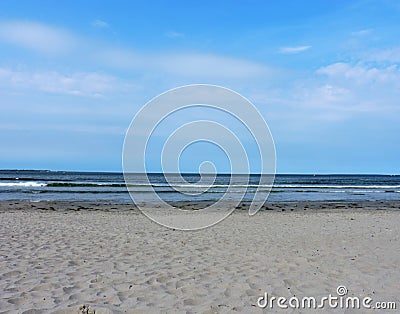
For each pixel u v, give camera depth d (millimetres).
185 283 5953
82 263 7145
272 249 8695
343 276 6449
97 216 15047
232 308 4914
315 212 18031
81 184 36625
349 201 25000
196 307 4926
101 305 4918
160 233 10945
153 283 5949
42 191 29031
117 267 6898
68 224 12445
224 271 6695
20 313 4598
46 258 7465
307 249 8703
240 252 8352
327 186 45844
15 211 16250
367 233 11273
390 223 13906
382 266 7121
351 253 8250
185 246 8984
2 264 6875
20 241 9172
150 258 7672
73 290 5527
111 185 36594
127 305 4969
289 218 15227
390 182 66875
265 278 6289
